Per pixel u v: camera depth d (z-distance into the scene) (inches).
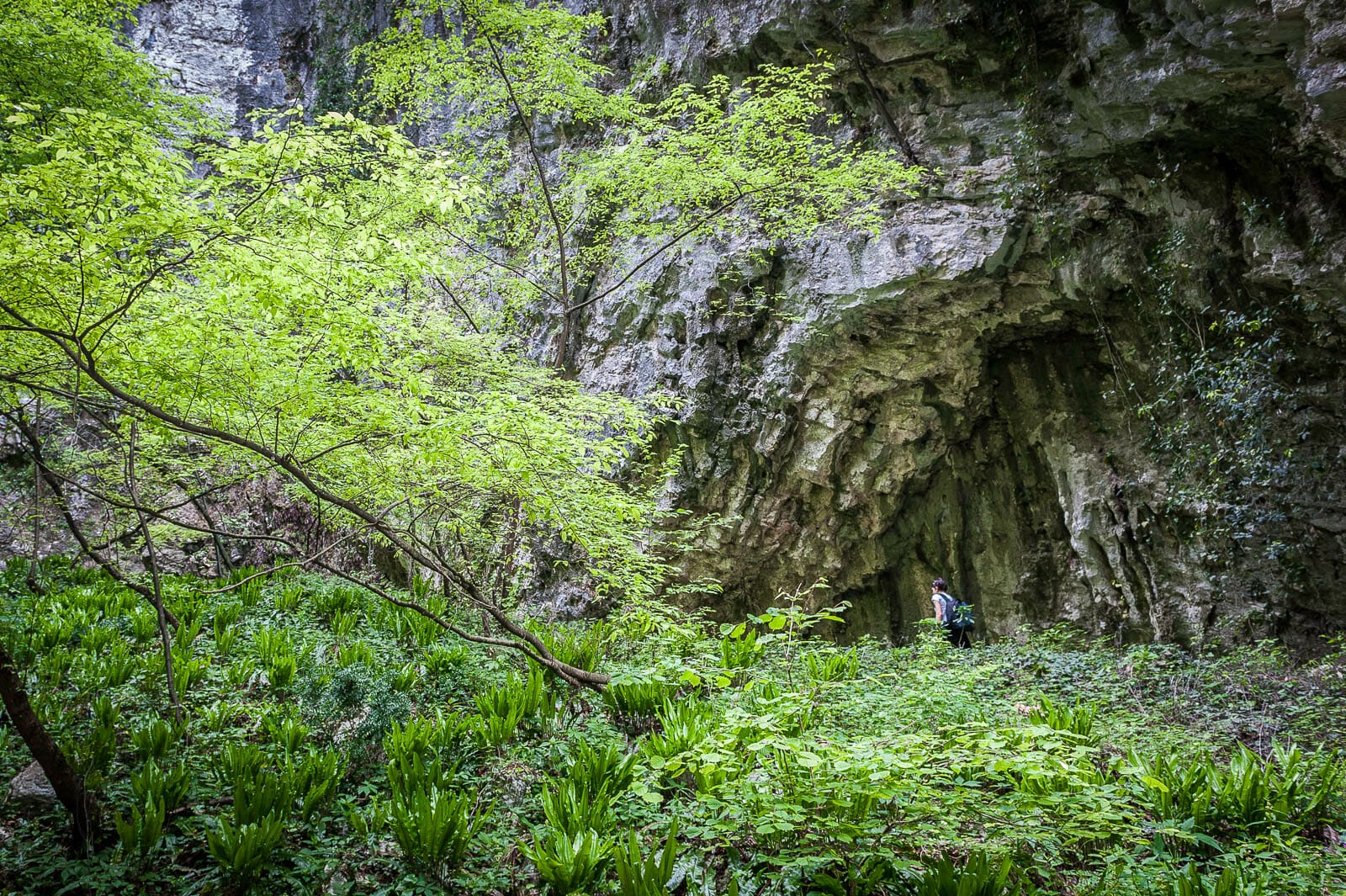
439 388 292.5
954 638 372.2
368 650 235.8
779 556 472.4
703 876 138.0
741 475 454.3
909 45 376.8
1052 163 361.7
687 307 449.7
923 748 150.8
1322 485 326.3
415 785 151.6
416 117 413.4
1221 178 335.3
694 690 215.3
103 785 159.8
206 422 219.9
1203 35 290.2
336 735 190.9
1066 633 417.1
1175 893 127.1
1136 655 329.7
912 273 388.5
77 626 251.8
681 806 155.5
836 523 466.0
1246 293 339.0
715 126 355.3
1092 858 143.6
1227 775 166.4
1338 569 327.0
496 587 370.9
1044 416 437.1
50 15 313.0
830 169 377.1
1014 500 460.4
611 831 145.4
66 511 278.8
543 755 184.1
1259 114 306.2
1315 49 262.4
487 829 156.0
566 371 494.6
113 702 201.0
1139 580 400.8
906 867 131.0
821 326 418.3
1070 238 372.5
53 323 162.1
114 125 146.7
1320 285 306.5
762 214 396.5
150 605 274.4
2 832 146.6
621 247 482.9
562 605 452.4
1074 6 331.3
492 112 401.4
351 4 657.6
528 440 206.2
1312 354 325.4
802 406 441.1
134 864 139.5
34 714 139.4
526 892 139.7
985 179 379.9
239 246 151.2
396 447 224.2
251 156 152.6
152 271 153.0
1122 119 334.3
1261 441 323.6
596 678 220.2
